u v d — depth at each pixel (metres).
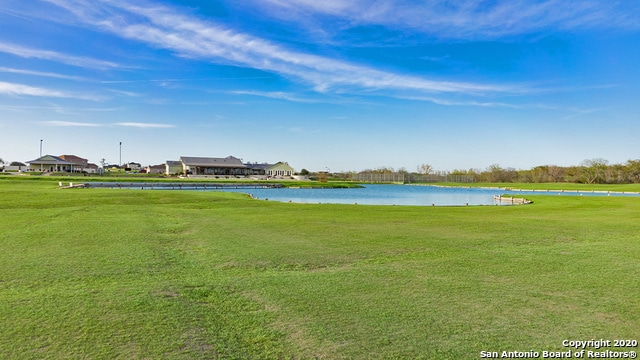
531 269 7.93
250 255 9.10
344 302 5.93
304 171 122.50
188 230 12.76
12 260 8.31
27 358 4.15
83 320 5.14
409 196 52.25
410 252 9.55
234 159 113.38
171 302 5.86
